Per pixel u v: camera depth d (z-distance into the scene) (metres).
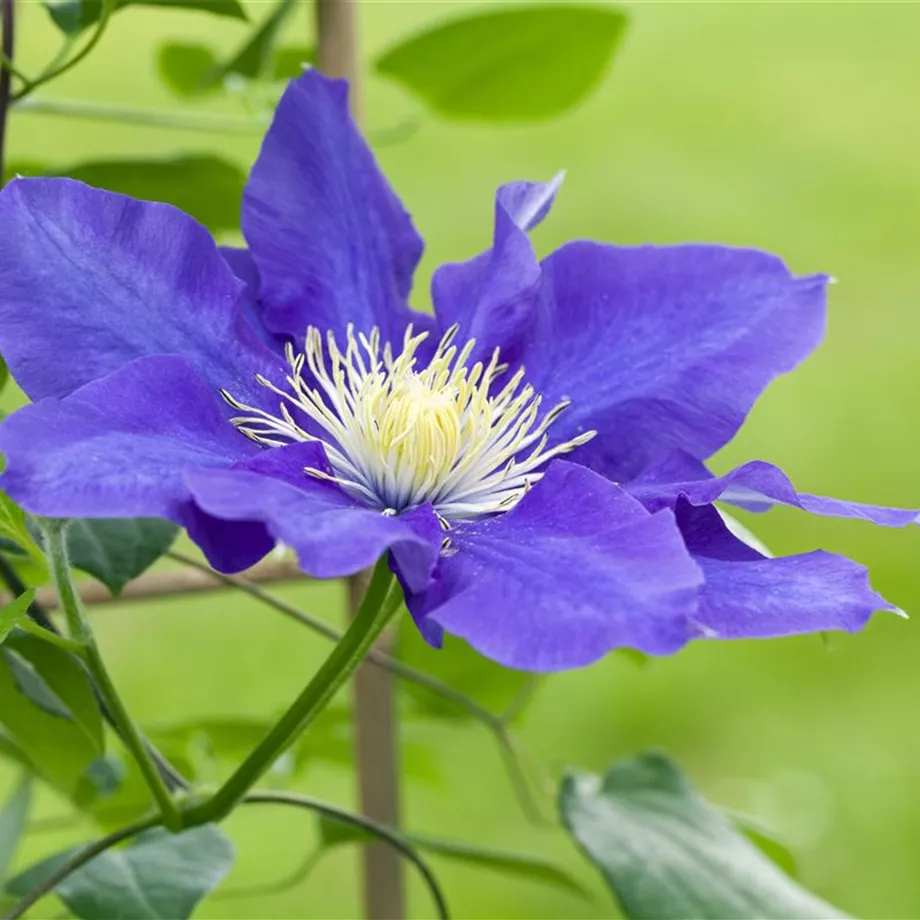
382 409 0.71
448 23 0.82
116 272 0.70
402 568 0.68
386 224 0.74
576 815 0.77
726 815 0.82
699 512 0.70
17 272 0.69
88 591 0.80
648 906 0.76
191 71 0.86
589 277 0.73
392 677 0.83
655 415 0.72
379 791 0.83
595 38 0.83
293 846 1.14
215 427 0.69
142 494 0.67
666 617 0.66
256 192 0.73
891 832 1.14
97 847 0.72
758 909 0.76
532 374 0.73
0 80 0.76
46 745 0.77
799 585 0.68
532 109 0.85
